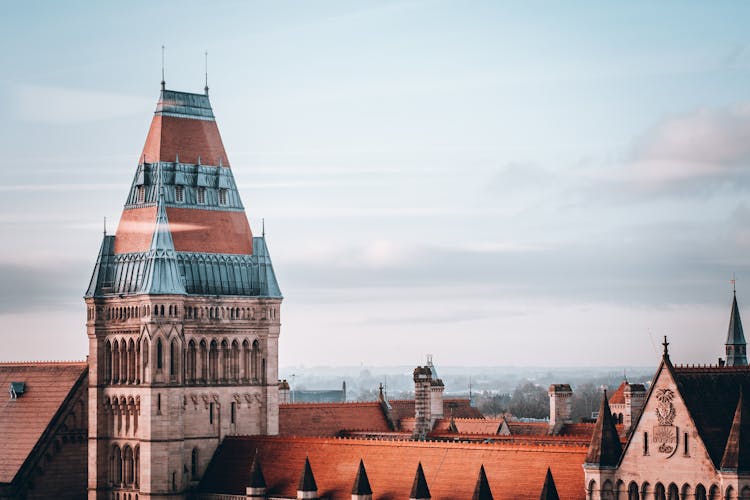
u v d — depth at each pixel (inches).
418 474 6737.2
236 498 7706.7
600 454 6186.0
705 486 5910.4
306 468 7234.3
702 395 6058.1
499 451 6776.6
